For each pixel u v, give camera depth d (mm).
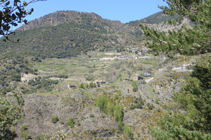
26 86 196625
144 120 82812
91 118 87312
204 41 8844
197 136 11086
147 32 10109
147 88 109250
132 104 96375
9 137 8469
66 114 90750
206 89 15727
